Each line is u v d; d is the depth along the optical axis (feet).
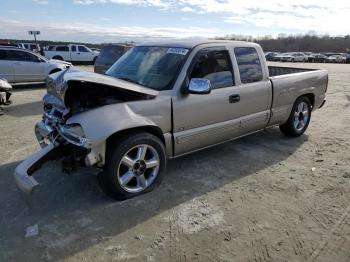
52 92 12.91
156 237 10.28
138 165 12.41
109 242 10.03
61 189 13.32
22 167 11.75
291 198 12.77
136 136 12.06
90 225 10.89
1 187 13.61
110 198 12.60
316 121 25.23
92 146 11.05
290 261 9.23
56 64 47.37
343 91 42.78
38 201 12.41
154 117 12.55
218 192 13.21
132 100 12.30
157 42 16.11
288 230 10.66
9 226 10.84
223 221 11.17
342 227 10.85
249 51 16.57
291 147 18.76
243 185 13.85
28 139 20.01
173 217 11.37
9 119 25.55
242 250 9.69
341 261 9.25
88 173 14.70
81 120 11.18
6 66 43.68
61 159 13.25
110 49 34.73
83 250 9.68
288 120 19.65
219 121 15.08
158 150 12.80
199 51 14.23
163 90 13.12
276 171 15.33
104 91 12.26
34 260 9.25
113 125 11.34
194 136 14.10
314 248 9.78
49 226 10.84
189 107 13.61
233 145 18.92
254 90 16.39
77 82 11.05
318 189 13.53
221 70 15.07
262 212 11.73
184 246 9.86
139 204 12.18
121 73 15.02
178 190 13.30
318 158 17.04
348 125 24.02
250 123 16.67
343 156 17.37
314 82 20.56
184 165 15.84
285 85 18.28
